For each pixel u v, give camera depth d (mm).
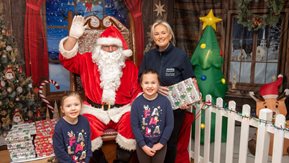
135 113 2336
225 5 3865
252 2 3596
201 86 3223
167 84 2521
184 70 2518
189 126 2766
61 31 3430
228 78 4055
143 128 2326
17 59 3070
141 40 3797
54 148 2129
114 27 2885
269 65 3809
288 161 2898
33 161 2367
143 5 3832
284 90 3389
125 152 2584
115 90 2691
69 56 2645
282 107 3018
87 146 2258
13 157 2367
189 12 4047
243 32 3877
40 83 3342
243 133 2305
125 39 3232
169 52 2523
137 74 2875
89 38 2996
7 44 2891
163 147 2322
